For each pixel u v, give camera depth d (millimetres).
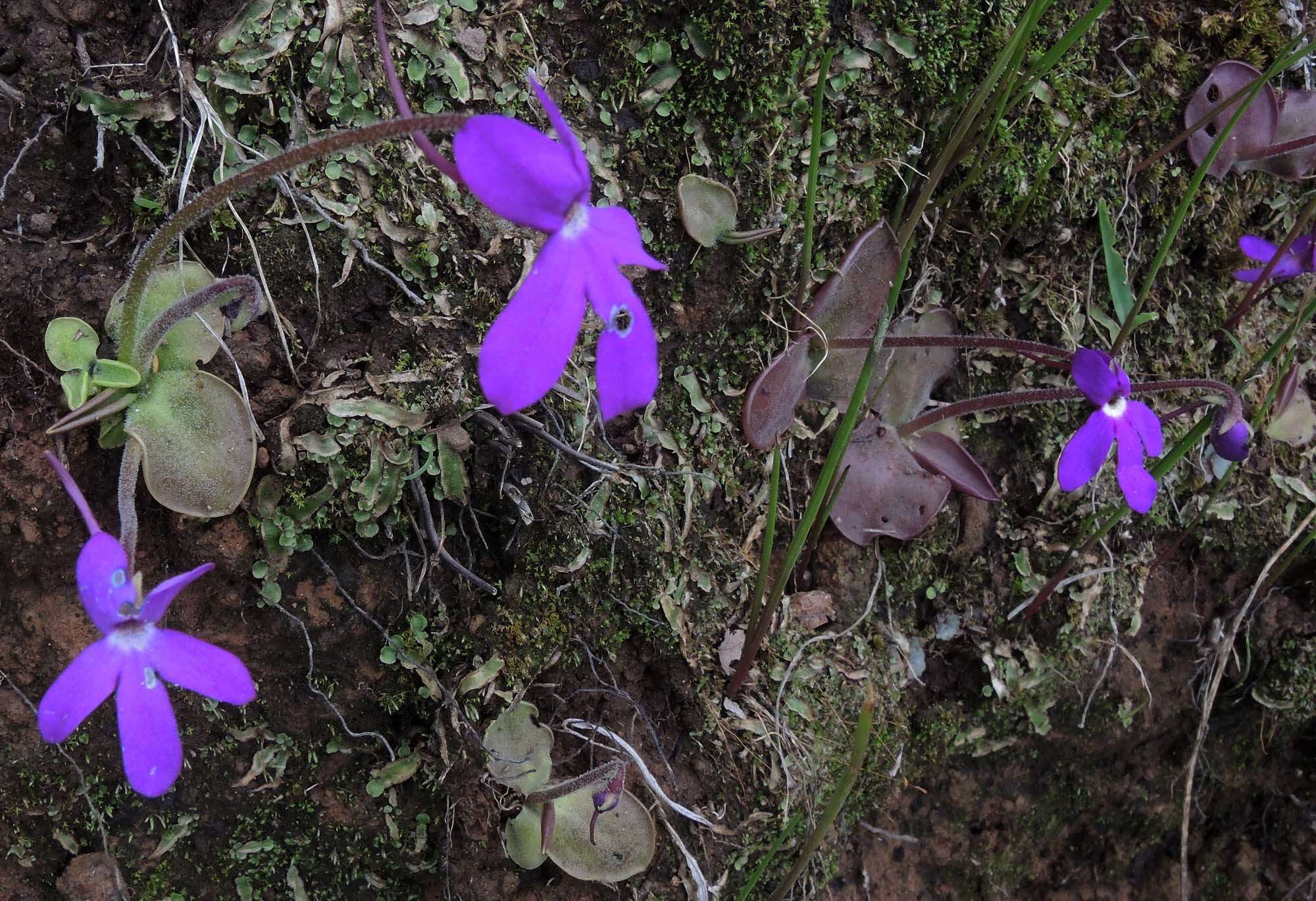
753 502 329
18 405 280
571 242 238
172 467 276
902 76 326
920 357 338
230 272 287
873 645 343
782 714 326
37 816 295
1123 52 350
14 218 281
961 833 359
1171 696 370
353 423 290
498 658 307
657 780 316
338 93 289
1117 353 332
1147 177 356
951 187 336
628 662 319
